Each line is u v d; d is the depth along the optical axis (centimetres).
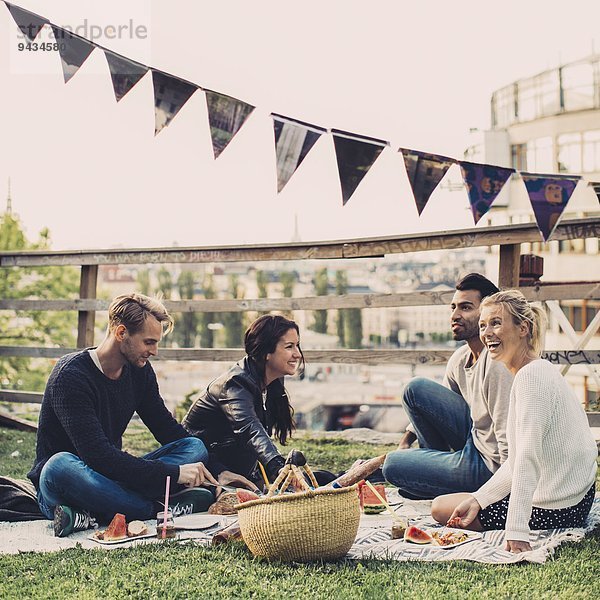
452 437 461
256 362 490
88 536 395
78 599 304
